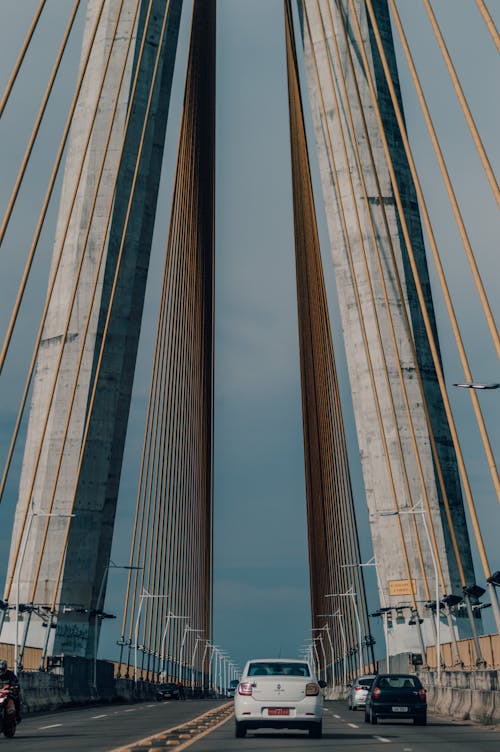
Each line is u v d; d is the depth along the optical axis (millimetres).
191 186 85875
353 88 67500
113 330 65500
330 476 102812
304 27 70062
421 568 61156
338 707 46656
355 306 67500
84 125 67812
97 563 63906
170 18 69188
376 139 67250
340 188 67812
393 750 14812
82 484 63750
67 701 42219
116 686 58250
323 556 119562
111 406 65188
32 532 63656
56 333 65875
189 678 115312
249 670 18562
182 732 20203
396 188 45062
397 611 64562
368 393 66688
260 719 17688
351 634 98125
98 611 62656
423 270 67500
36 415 65562
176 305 84438
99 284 65375
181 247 84062
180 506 98938
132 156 66812
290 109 89812
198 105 85438
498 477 29203
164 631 88562
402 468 65562
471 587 38344
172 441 90000
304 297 102812
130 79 67188
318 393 103750
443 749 15156
